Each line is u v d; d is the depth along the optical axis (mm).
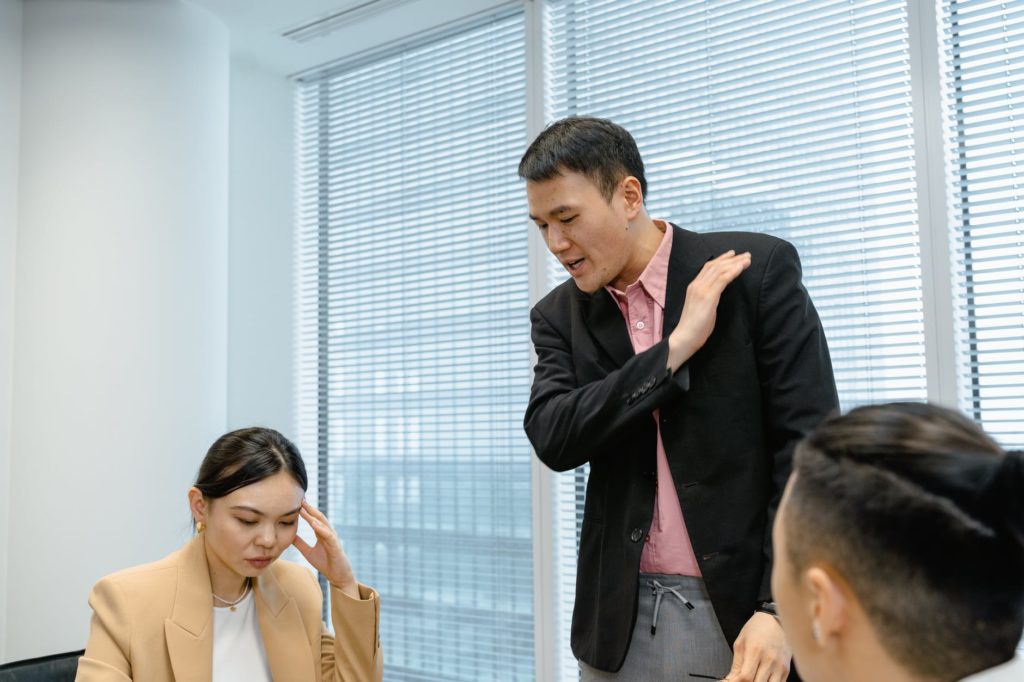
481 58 3254
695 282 1479
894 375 2348
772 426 1505
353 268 3594
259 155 3668
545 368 1719
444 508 3234
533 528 2922
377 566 3428
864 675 672
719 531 1479
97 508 2893
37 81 3016
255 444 1770
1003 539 623
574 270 1577
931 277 2262
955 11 2305
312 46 3510
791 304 1506
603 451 1546
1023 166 2189
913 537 635
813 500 685
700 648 1496
